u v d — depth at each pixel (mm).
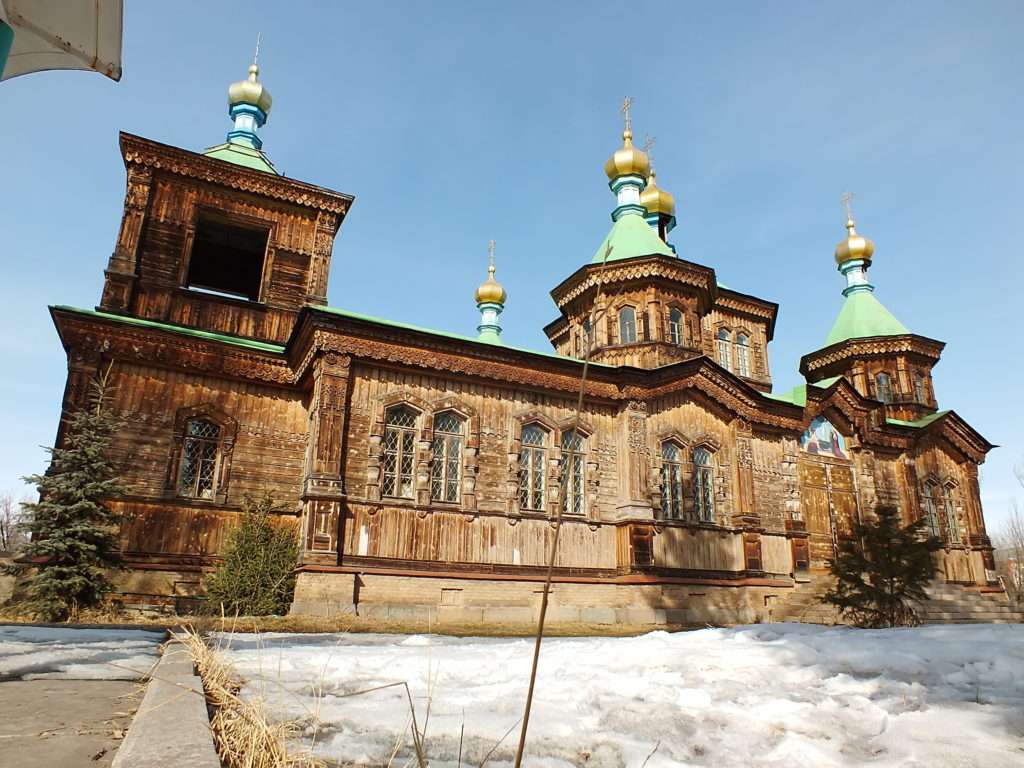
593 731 4840
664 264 28281
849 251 41625
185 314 22625
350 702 5625
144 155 23000
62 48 4145
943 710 5109
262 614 17750
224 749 3656
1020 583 58375
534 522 21891
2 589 17656
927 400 37875
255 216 24625
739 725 4988
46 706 4953
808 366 40500
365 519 19344
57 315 19328
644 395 24453
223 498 20531
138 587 18719
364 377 20484
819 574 27406
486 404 22234
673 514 24688
